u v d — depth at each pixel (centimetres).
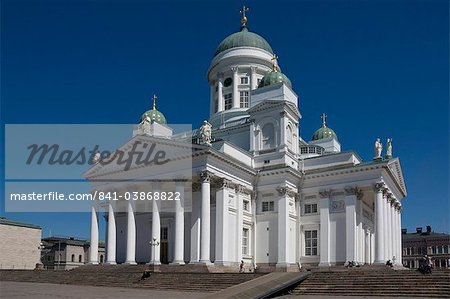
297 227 6106
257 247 5991
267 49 7875
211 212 5688
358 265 5528
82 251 11250
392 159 5916
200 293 3850
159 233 5644
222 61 7738
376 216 5628
